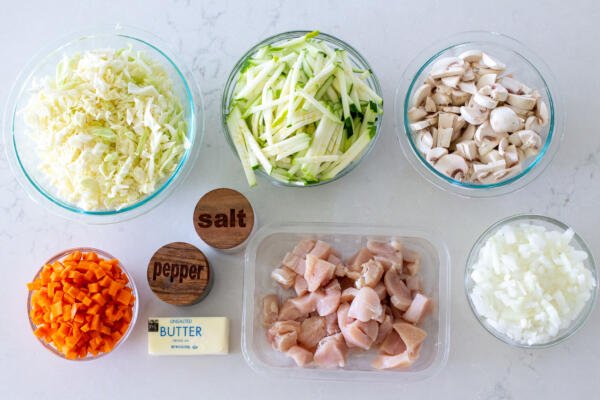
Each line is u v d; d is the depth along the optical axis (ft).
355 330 2.30
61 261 2.42
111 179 2.34
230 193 2.37
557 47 2.54
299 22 2.58
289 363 2.45
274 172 2.36
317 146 2.31
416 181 2.51
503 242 2.34
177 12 2.60
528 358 2.44
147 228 2.54
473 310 2.36
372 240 2.47
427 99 2.35
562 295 2.29
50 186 2.45
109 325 2.37
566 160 2.51
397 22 2.56
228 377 2.48
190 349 2.40
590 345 2.44
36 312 2.36
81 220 2.50
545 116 2.32
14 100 2.50
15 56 2.62
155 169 2.36
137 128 2.34
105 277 2.33
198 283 2.37
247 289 2.43
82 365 2.51
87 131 2.33
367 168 2.52
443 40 2.50
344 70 2.34
